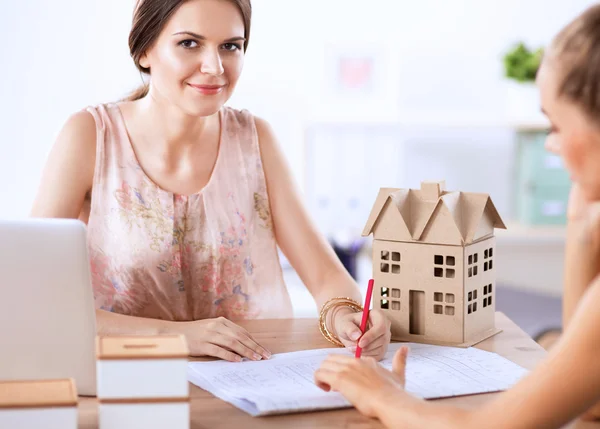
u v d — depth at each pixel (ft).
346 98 12.84
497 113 13.34
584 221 3.89
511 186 13.53
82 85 11.67
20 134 11.59
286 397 3.68
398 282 4.58
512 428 2.98
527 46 13.29
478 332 4.64
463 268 4.42
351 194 12.48
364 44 12.80
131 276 5.52
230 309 5.84
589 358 2.89
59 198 5.38
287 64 12.53
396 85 12.99
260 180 5.87
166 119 5.44
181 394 3.16
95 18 11.57
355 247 11.08
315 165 12.37
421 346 4.47
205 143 5.68
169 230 5.53
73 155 5.41
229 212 5.71
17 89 11.50
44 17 11.44
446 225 4.42
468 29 13.14
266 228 5.89
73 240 3.62
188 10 4.79
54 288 3.60
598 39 2.77
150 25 4.92
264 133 5.95
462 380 3.95
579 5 13.34
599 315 2.89
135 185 5.51
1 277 3.56
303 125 12.25
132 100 5.82
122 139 5.53
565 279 3.99
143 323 4.59
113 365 3.12
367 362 3.67
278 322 4.97
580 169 2.89
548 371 2.96
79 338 3.66
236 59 5.02
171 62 4.90
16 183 11.64
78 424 3.45
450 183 13.43
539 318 12.32
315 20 12.57
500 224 4.65
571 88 2.80
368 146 12.47
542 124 12.61
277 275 5.97
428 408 3.23
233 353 4.31
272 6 12.37
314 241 5.76
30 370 3.62
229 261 5.74
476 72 13.21
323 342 4.59
